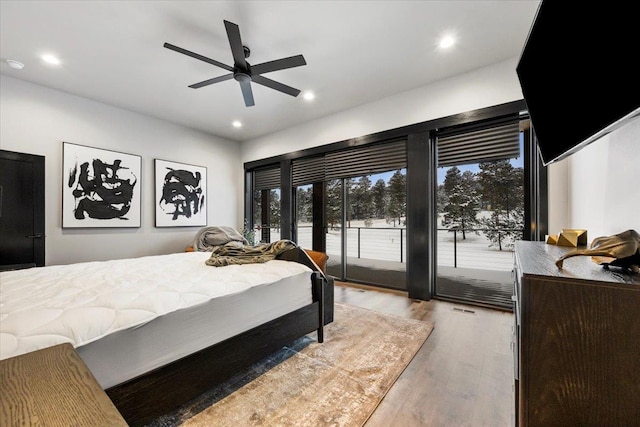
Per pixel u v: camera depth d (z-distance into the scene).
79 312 1.15
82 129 3.70
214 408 1.47
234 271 1.98
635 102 0.78
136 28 2.38
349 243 5.62
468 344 2.18
